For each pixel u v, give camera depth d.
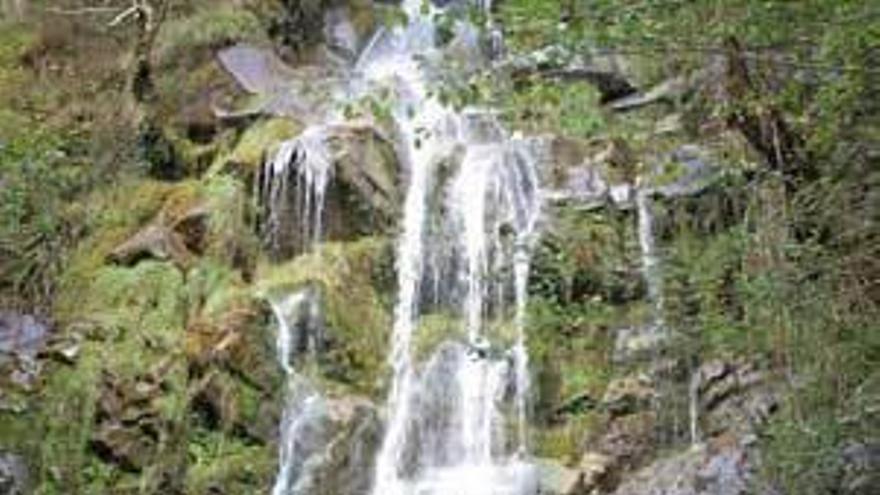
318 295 10.14
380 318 10.39
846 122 6.76
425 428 9.90
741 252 7.67
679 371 9.16
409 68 13.04
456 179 11.10
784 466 7.12
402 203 11.12
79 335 9.75
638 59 9.23
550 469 9.27
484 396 9.87
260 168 11.02
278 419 9.57
